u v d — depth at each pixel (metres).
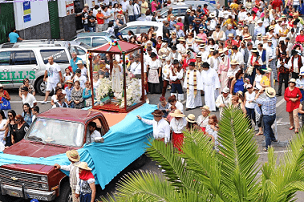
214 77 17.27
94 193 9.10
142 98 13.48
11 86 19.64
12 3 24.97
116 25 26.86
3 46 19.92
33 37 27.42
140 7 34.53
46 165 9.26
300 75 15.54
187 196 6.24
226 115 7.12
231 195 6.36
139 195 6.56
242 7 33.66
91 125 10.63
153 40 22.95
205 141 7.74
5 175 9.38
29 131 10.72
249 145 6.98
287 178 6.17
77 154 9.06
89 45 23.28
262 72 16.39
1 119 12.66
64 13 31.19
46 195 9.05
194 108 17.81
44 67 19.48
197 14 30.42
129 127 11.50
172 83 17.89
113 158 10.77
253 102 14.60
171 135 12.39
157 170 12.34
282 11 37.62
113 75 12.55
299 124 15.30
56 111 11.23
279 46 21.22
